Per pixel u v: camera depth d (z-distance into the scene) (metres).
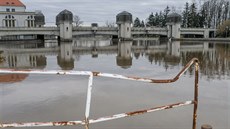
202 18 128.00
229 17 123.94
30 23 113.25
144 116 11.98
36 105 14.40
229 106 14.13
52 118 12.27
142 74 27.27
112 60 42.22
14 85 20.12
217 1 126.44
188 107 13.62
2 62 39.47
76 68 32.84
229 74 25.41
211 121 11.69
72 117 12.41
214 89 18.55
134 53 55.59
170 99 15.95
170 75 26.53
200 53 53.53
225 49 63.44
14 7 115.25
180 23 115.38
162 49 66.31
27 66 35.06
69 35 98.81
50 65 36.09
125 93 17.38
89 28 101.94
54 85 20.08
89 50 63.91
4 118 12.24
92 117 12.40
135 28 110.88
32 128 9.98
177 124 11.09
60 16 97.88
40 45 81.88
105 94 16.98
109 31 106.62
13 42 97.31
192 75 24.06
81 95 16.77
